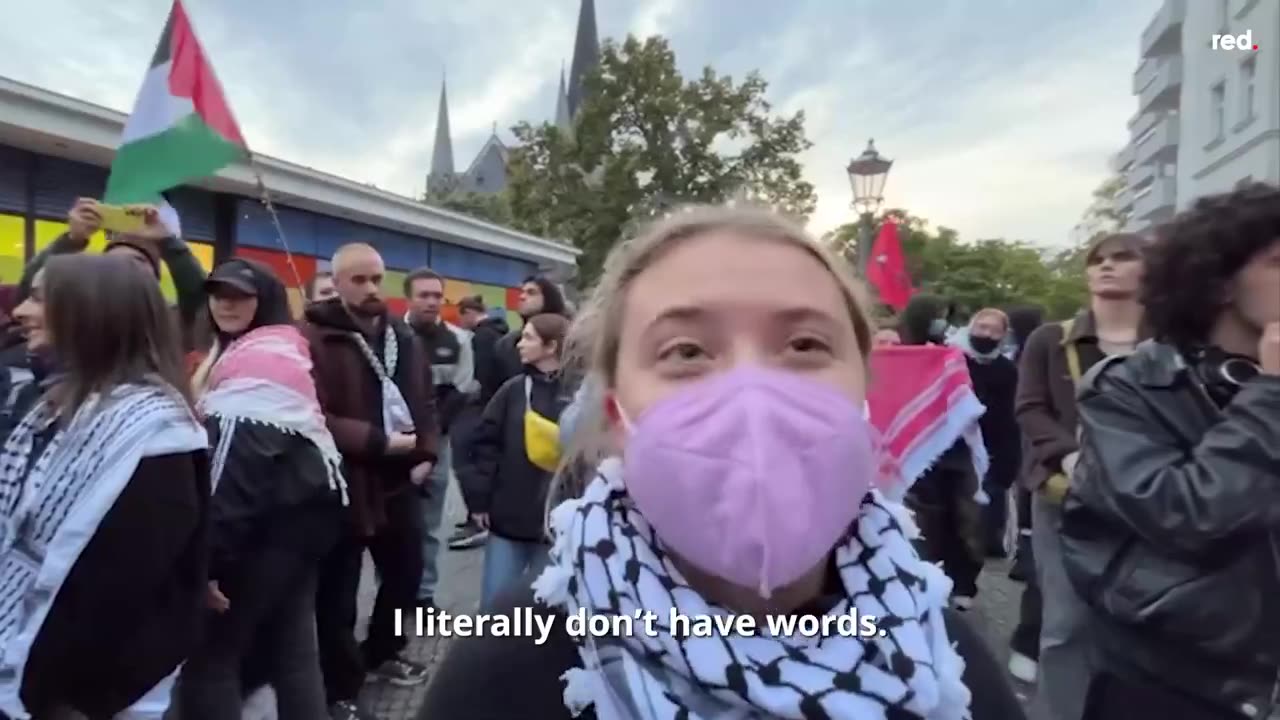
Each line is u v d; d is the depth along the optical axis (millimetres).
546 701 958
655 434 893
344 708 3598
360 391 3584
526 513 3672
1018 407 3395
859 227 8609
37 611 1808
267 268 2990
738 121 33906
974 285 46188
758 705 854
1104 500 1547
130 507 1853
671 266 975
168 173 4129
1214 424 1489
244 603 2691
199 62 4168
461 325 9000
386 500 3773
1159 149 29250
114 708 1909
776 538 845
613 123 33875
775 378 904
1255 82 20953
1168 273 1620
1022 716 1104
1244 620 1459
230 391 2695
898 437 4039
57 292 1941
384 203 16312
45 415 1951
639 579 915
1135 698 1603
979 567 4875
